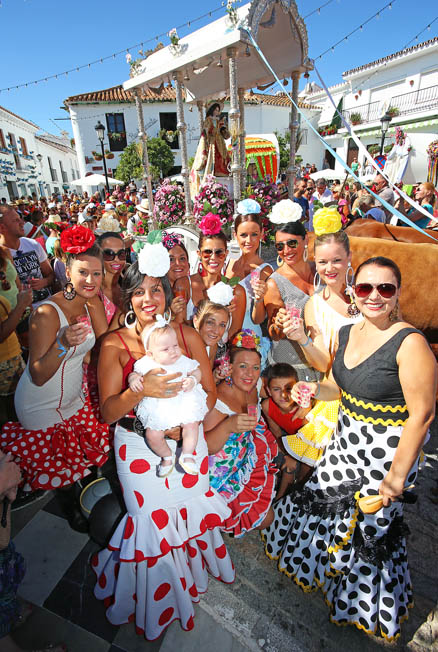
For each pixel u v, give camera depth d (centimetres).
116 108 2244
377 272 144
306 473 224
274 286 271
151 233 175
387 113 1102
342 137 2266
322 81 324
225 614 187
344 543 179
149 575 168
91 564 208
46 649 163
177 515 175
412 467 158
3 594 142
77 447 231
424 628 179
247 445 214
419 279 323
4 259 283
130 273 169
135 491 170
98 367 176
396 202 688
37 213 604
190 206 619
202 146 616
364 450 163
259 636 178
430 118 1794
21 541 228
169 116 2284
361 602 173
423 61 1830
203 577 191
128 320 180
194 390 164
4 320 271
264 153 1427
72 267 199
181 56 498
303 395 193
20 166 2794
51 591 198
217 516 183
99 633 179
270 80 619
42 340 198
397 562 176
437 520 239
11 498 143
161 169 2197
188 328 188
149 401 158
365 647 172
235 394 217
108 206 1124
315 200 869
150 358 160
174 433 173
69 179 4166
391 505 165
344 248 204
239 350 211
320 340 211
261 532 231
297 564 199
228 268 321
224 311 219
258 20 416
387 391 151
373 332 157
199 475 178
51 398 213
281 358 263
